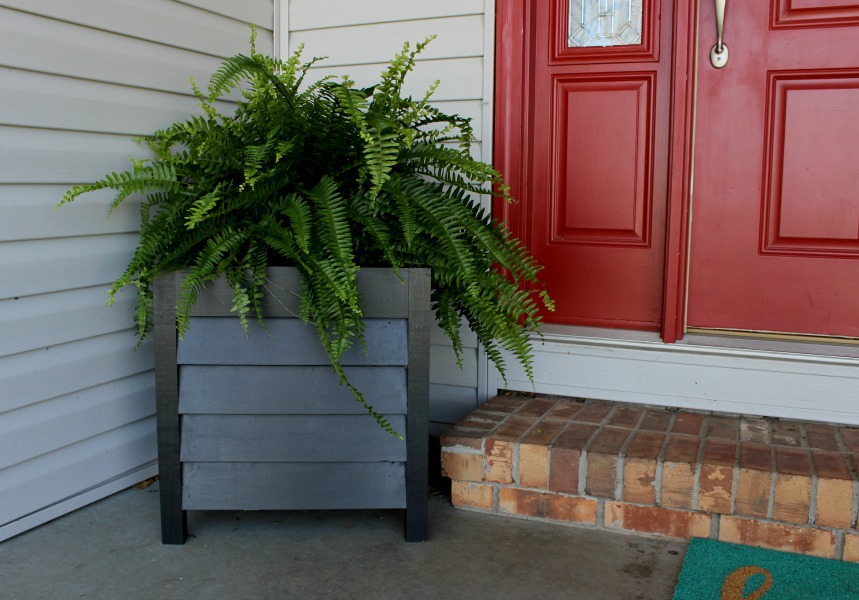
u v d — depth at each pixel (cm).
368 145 196
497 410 253
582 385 261
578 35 258
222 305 199
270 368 202
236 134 211
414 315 201
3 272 202
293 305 199
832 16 231
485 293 217
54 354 217
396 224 211
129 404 243
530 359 220
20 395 209
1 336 202
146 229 214
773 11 236
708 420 241
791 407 238
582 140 261
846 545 194
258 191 201
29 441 213
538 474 221
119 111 231
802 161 238
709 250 250
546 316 271
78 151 219
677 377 249
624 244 259
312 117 214
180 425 205
